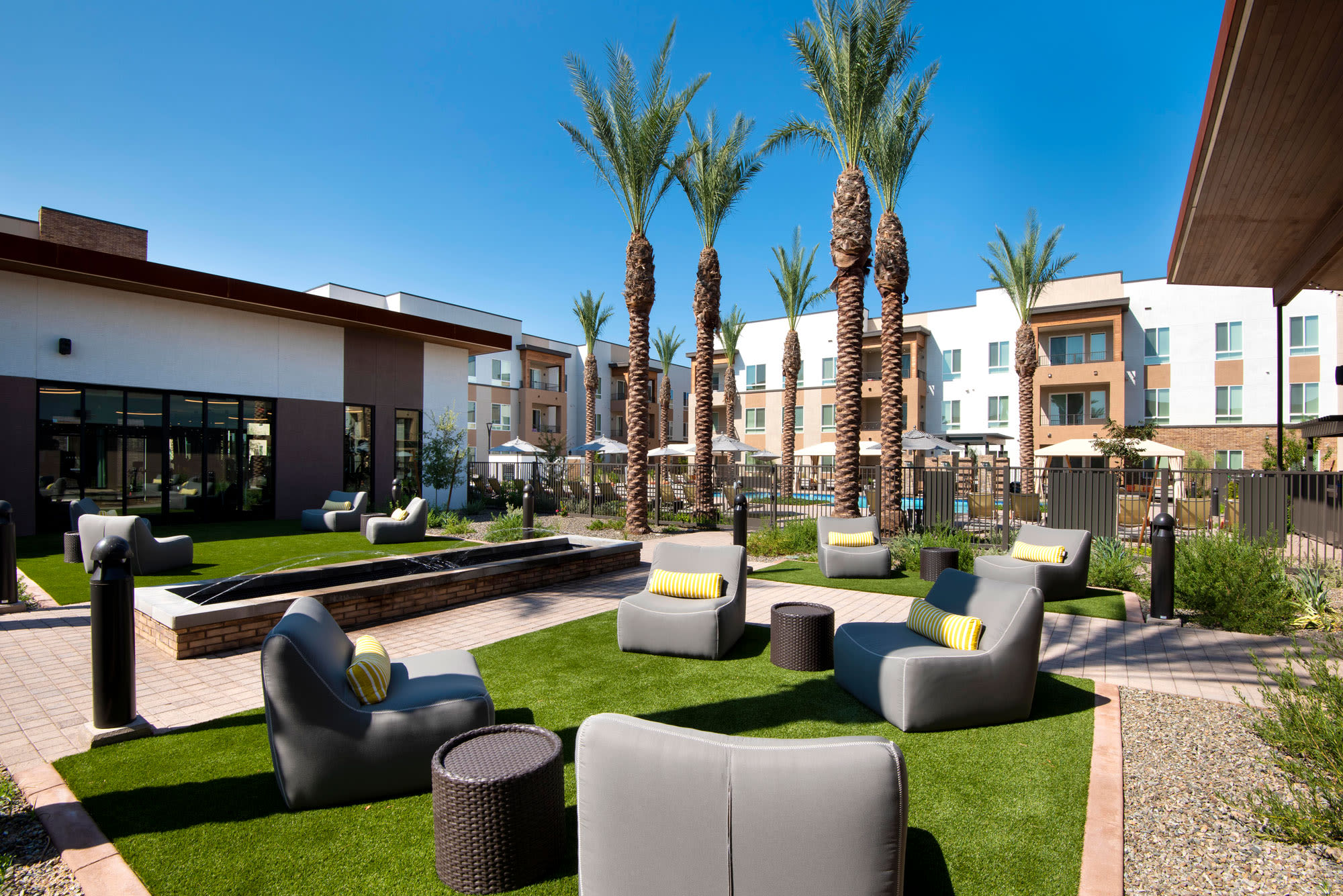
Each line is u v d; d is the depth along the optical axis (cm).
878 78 1170
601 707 415
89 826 278
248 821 284
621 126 1359
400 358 1808
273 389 1544
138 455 1341
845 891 177
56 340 1228
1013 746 360
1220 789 318
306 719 289
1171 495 1437
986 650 396
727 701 425
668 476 1702
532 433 4059
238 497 1491
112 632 367
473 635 591
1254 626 613
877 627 465
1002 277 2414
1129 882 247
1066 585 756
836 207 1222
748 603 742
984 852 260
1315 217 916
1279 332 1273
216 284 1356
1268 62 586
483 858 237
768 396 3719
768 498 1853
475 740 272
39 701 425
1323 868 254
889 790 179
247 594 645
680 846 185
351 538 1216
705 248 1583
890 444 1299
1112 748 355
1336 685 333
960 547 999
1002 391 3092
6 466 1170
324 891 238
